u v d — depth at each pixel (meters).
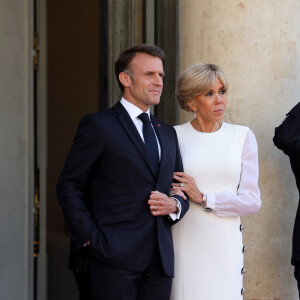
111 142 6.36
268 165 8.71
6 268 9.05
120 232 6.29
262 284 8.71
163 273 6.49
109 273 6.26
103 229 6.29
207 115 7.01
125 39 9.60
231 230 7.04
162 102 9.55
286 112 8.80
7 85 9.10
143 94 6.58
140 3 9.77
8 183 9.09
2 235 9.00
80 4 11.45
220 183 7.02
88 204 6.59
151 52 6.61
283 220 8.79
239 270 7.09
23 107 9.33
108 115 6.54
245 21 8.66
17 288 9.20
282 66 8.77
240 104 8.66
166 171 6.62
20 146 9.27
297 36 8.88
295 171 7.94
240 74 8.66
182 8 9.10
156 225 6.46
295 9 8.84
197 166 7.02
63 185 6.39
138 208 6.38
